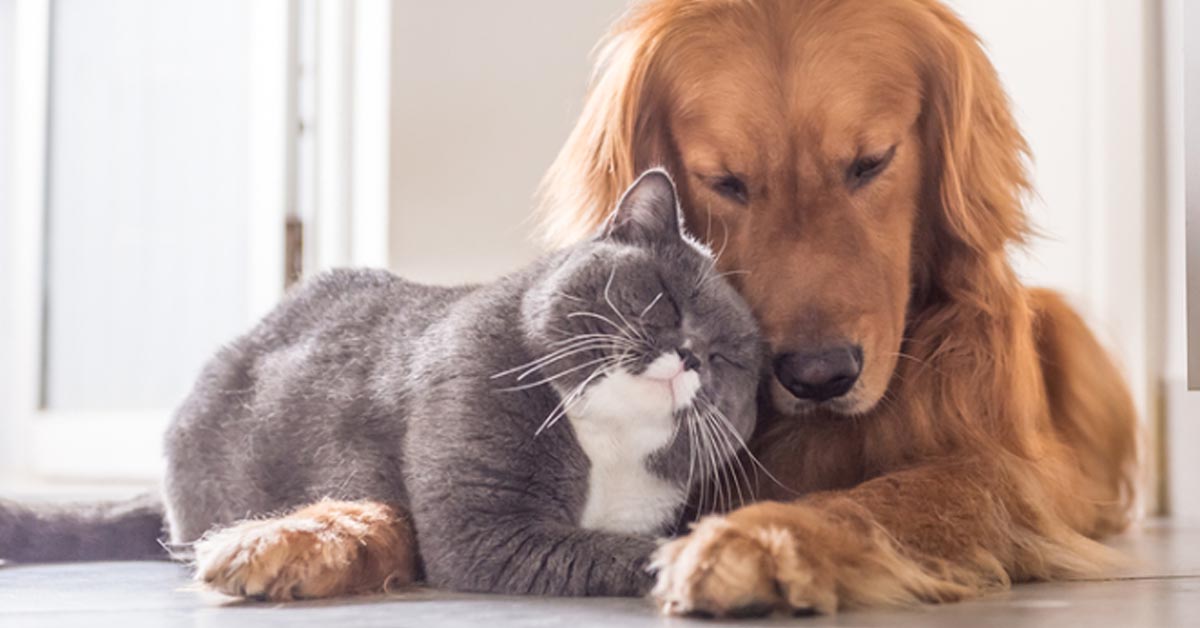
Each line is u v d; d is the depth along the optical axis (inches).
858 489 80.9
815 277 83.5
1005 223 93.1
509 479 74.5
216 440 88.9
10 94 231.3
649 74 92.8
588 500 78.5
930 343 90.4
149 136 193.6
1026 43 160.9
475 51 144.3
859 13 89.4
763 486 89.3
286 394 85.7
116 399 201.6
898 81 89.1
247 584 71.7
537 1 145.3
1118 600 74.4
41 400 213.5
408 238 142.8
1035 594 77.0
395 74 142.6
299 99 162.2
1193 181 94.7
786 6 90.1
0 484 192.4
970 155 92.5
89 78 205.0
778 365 82.8
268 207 163.0
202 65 183.5
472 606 68.8
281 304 95.0
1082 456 108.3
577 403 76.0
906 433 88.2
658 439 78.9
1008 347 90.6
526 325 76.8
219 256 180.7
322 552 72.6
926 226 92.5
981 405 89.0
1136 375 143.9
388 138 142.7
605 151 94.5
